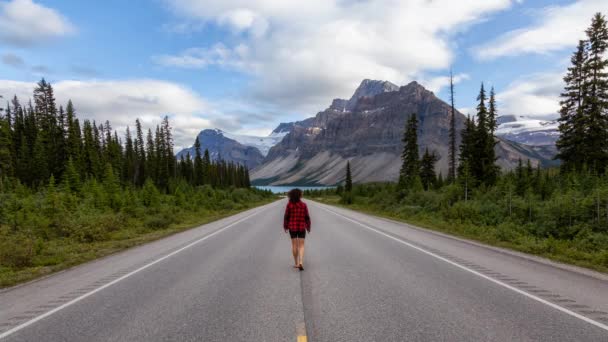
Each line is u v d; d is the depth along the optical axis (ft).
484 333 13.41
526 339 12.81
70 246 40.45
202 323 14.74
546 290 19.62
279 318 15.23
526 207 52.39
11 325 14.84
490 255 31.40
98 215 61.52
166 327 14.34
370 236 45.75
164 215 75.15
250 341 12.82
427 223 66.03
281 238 44.50
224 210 122.72
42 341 13.07
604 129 91.45
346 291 19.56
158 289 20.48
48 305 17.71
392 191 136.26
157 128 269.23
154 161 258.98
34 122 209.26
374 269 25.45
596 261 28.60
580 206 43.52
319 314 15.71
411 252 33.09
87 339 13.20
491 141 117.91
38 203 68.28
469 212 62.23
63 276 25.07
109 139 232.94
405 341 12.67
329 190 452.35
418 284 21.06
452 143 150.20
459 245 37.76
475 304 17.06
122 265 28.40
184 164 304.91
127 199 85.30
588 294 18.83
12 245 32.48
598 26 94.02
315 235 46.83
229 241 42.01
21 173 166.30
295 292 19.40
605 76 92.68
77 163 175.83
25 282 23.72
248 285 21.09
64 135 184.85
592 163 91.25
